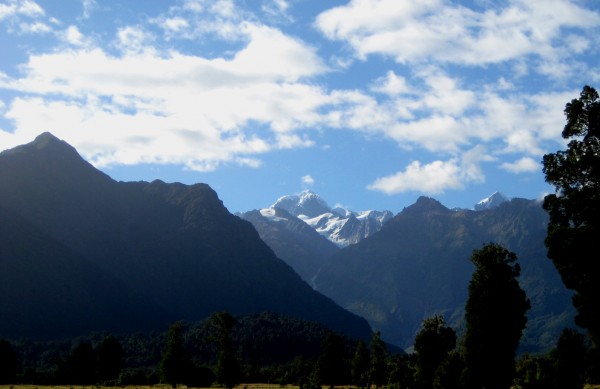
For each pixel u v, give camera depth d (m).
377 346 145.38
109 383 156.00
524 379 88.25
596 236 57.91
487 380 72.56
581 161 59.38
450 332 107.69
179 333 146.12
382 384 142.75
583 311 58.94
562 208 60.78
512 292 73.25
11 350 145.25
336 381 145.12
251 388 141.50
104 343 156.25
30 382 153.38
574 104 60.78
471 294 74.50
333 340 147.75
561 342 88.50
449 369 95.50
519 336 73.25
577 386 85.81
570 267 59.34
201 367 155.38
